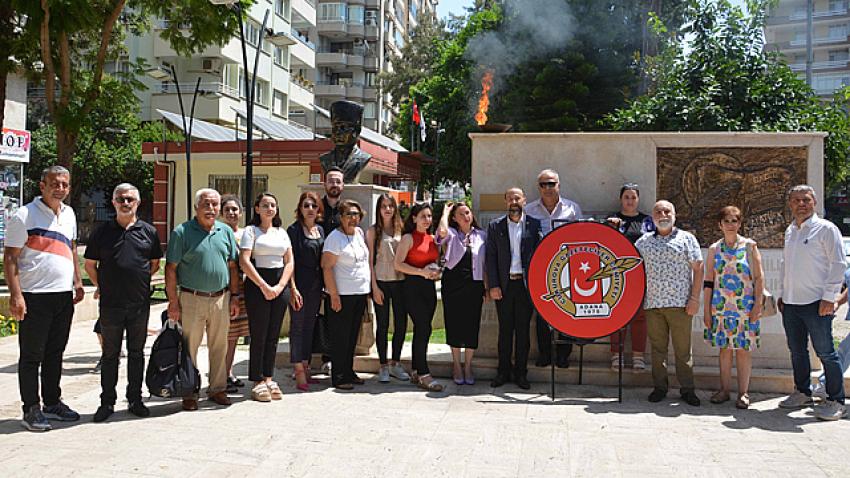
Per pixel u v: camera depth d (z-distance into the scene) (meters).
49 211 5.16
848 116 9.68
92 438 4.82
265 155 22.41
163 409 5.67
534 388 6.50
